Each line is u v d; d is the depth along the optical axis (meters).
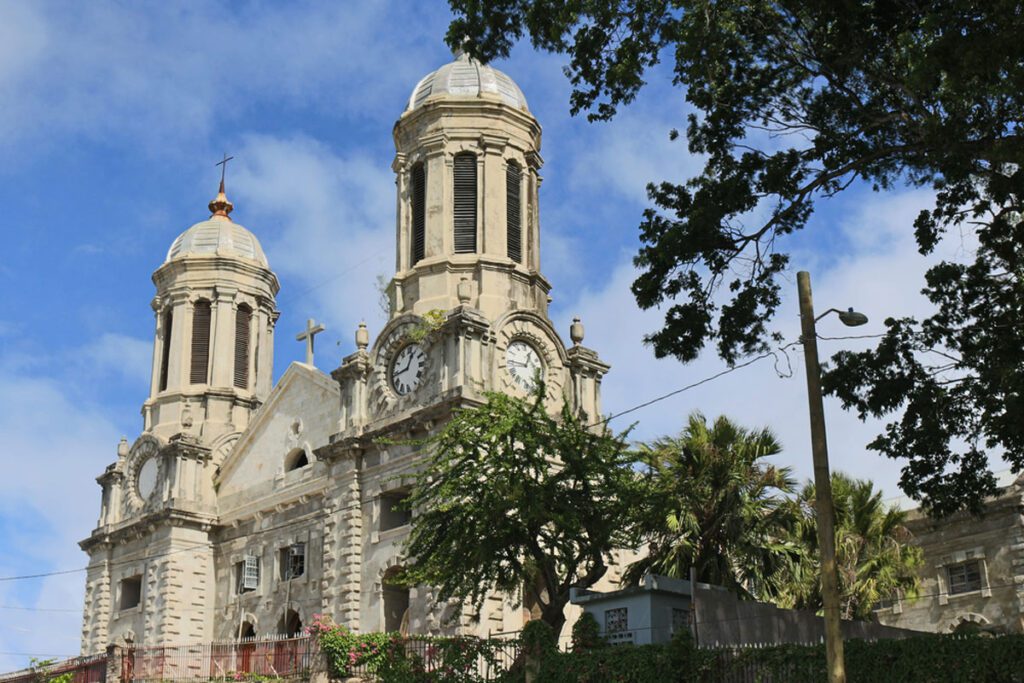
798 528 43.16
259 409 59.59
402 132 56.09
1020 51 23.50
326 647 40.75
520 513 36.47
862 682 26.80
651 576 33.75
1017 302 29.56
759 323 30.38
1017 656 24.73
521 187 54.94
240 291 68.06
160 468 61.34
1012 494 51.81
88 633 62.34
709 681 29.27
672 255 29.03
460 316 48.47
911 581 45.12
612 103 30.23
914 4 27.16
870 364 30.67
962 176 26.53
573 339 54.12
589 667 32.03
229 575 58.16
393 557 48.31
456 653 36.38
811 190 29.48
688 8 29.05
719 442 41.66
